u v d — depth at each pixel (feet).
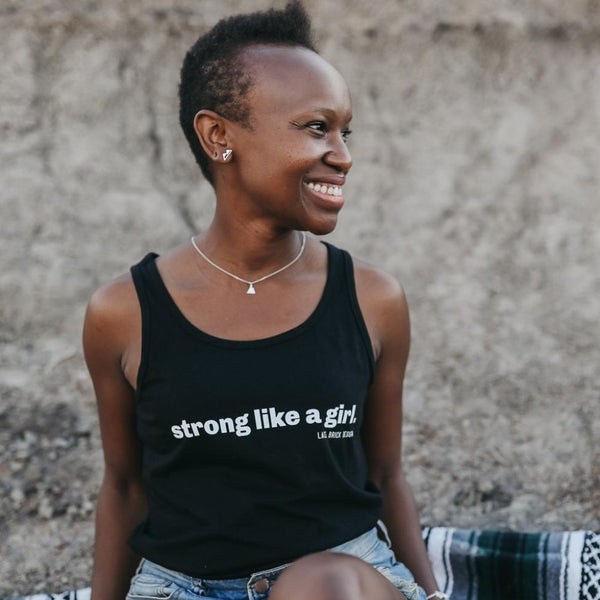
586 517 10.43
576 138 18.29
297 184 6.42
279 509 6.62
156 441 6.85
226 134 6.55
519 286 15.51
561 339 14.07
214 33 6.73
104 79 17.80
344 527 6.75
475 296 15.26
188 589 6.78
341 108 6.44
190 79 6.82
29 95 17.44
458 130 18.34
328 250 7.18
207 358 6.63
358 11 19.26
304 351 6.67
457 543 9.30
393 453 7.81
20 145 16.90
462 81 18.88
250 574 6.67
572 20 19.49
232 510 6.63
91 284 15.10
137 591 6.95
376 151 17.92
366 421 7.68
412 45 19.04
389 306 7.14
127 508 7.77
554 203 17.24
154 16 18.44
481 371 13.35
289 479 6.61
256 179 6.47
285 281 6.90
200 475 6.74
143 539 7.07
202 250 6.97
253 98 6.38
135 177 16.92
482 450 11.69
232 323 6.76
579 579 8.89
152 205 16.49
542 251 16.29
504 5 19.70
